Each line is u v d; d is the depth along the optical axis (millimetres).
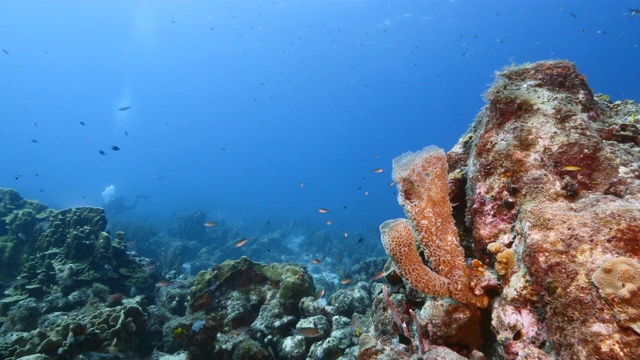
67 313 6668
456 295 2375
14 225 9219
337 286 12516
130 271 8594
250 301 6387
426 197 2588
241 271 6754
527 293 2047
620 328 1500
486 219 2664
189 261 18656
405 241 2451
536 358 1842
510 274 2256
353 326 4922
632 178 2264
